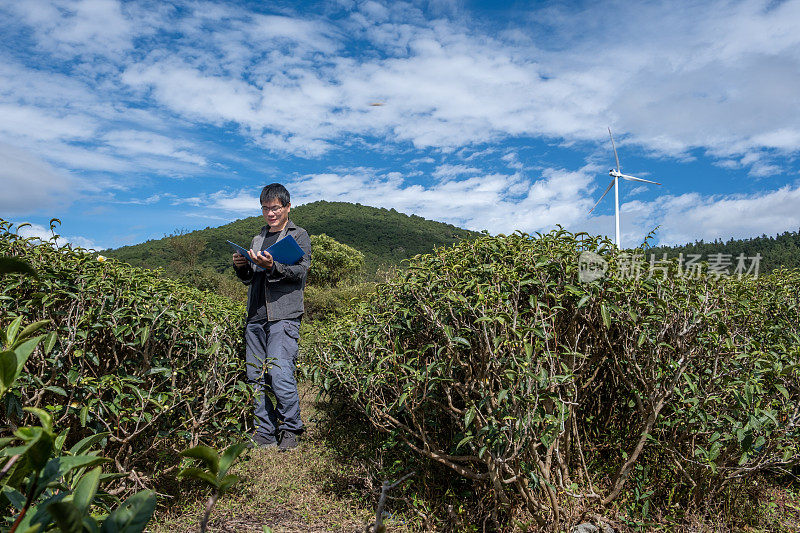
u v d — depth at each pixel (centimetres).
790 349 308
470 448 292
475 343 279
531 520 278
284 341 409
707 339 285
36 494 92
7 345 110
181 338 324
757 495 323
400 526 286
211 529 267
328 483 340
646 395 288
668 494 308
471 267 304
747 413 272
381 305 356
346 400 383
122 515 81
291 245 388
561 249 282
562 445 293
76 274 280
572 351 272
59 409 242
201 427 307
